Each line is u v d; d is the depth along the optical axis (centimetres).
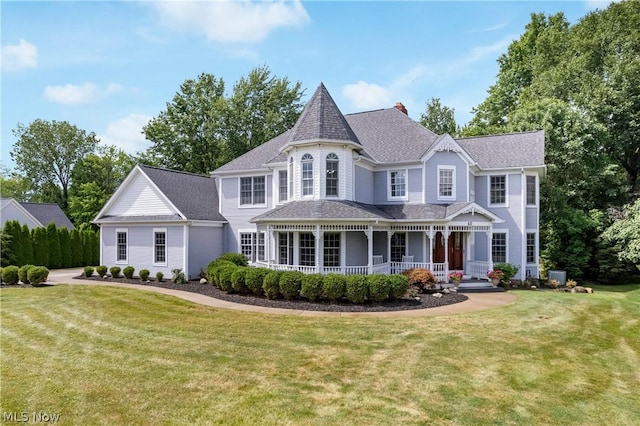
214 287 1884
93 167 5003
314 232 1747
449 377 745
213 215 2380
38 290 1827
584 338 1040
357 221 1719
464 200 2097
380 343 960
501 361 842
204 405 616
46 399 636
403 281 1482
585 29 3319
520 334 1063
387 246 2098
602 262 2345
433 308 1411
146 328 1102
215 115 4031
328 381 718
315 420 570
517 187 2198
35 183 5681
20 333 1051
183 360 827
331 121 1944
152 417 576
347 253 1925
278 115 4259
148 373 750
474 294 1770
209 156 4178
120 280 2230
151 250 2289
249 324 1150
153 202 2295
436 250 2130
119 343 952
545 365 823
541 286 2075
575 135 2584
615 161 3070
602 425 570
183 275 2092
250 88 4247
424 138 2230
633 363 850
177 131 4072
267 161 2286
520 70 3881
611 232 2239
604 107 2825
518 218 2192
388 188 2192
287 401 633
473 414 596
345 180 1925
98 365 795
